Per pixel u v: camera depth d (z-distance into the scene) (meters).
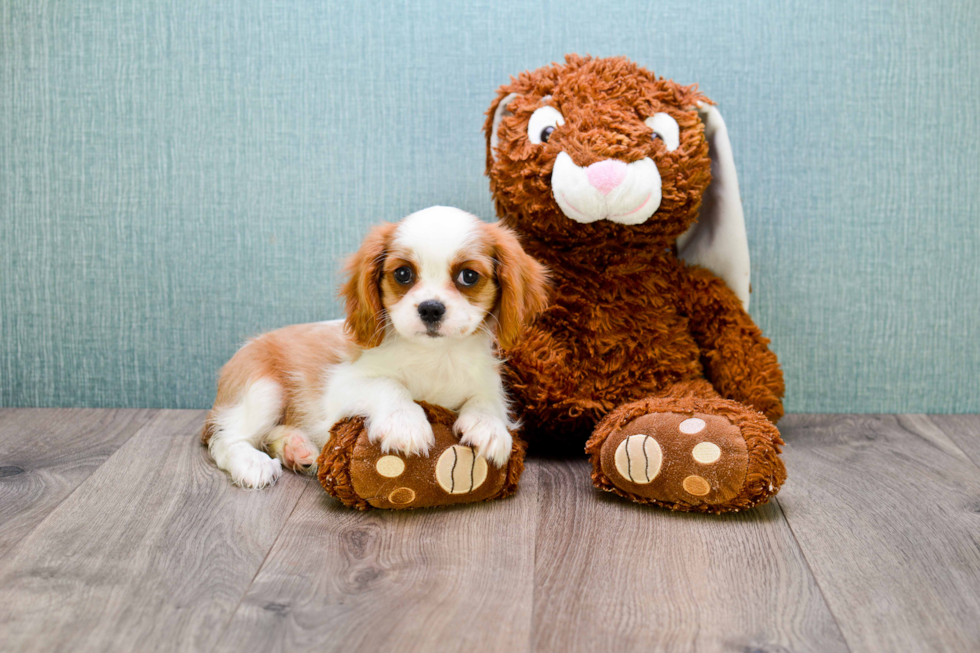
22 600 0.84
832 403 1.62
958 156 1.56
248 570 0.92
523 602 0.85
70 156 1.57
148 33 1.54
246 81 1.55
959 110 1.54
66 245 1.60
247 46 1.54
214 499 1.14
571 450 1.40
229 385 1.32
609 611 0.83
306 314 1.61
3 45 1.55
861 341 1.61
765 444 1.07
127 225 1.59
